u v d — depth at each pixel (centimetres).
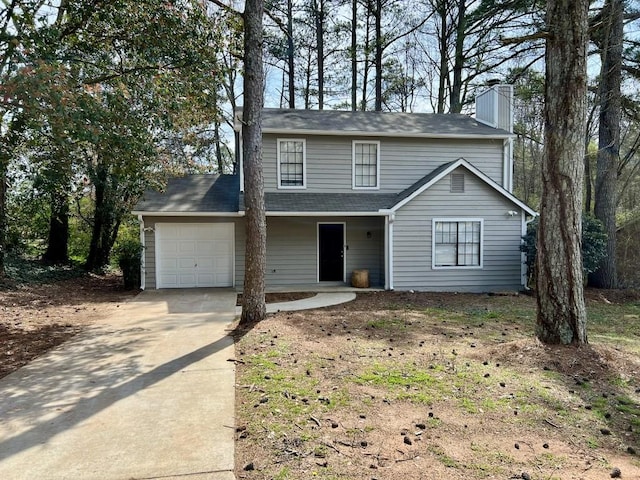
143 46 795
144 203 1231
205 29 838
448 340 623
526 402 394
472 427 342
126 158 729
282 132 1234
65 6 774
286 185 1264
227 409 373
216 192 1348
